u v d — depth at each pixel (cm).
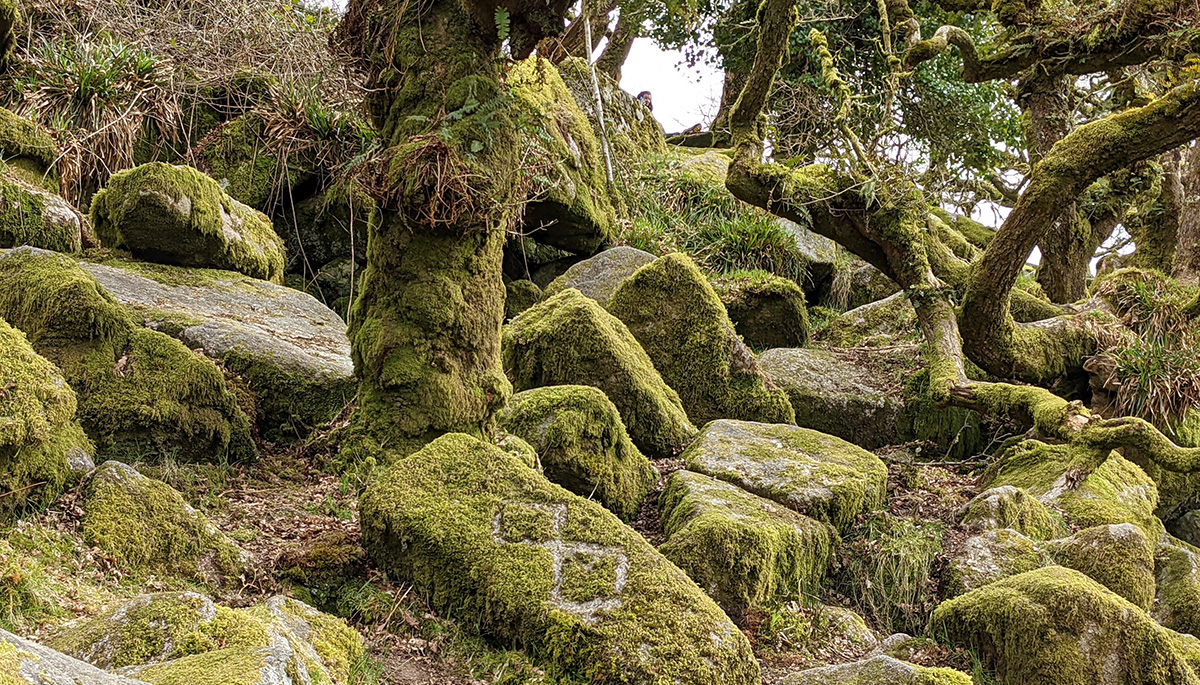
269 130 818
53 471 383
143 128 806
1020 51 816
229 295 644
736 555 466
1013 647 460
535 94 964
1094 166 681
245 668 262
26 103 745
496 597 391
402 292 500
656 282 755
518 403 550
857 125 1134
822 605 507
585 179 1013
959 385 720
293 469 498
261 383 532
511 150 500
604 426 547
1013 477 692
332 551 415
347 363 580
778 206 805
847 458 598
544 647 378
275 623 328
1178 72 693
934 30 1396
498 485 428
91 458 411
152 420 460
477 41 497
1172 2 714
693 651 371
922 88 1359
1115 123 675
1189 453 594
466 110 480
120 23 866
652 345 744
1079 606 456
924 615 529
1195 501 808
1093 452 620
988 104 1412
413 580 410
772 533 486
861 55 1294
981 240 1312
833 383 803
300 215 832
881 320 937
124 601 351
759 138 812
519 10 488
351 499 471
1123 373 785
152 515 390
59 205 649
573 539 407
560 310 669
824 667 401
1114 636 455
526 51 502
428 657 384
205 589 383
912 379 805
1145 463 771
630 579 391
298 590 402
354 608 400
